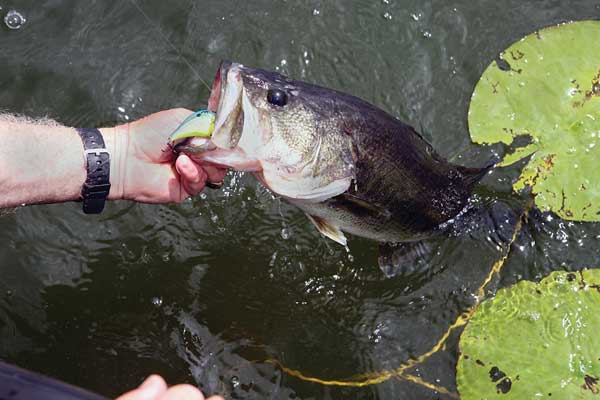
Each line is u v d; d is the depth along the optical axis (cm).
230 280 106
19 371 63
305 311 105
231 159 88
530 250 106
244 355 101
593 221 107
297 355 102
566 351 99
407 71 117
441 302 105
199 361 101
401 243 104
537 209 107
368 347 102
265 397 99
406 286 106
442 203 100
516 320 102
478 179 102
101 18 118
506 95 112
